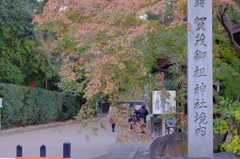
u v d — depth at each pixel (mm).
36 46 20016
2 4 18172
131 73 8258
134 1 8367
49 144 14258
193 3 6320
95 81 7414
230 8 9727
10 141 15297
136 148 13195
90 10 9273
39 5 21312
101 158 11062
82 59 8586
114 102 7832
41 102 24766
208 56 6207
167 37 8359
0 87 18969
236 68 10234
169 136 9516
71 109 31312
